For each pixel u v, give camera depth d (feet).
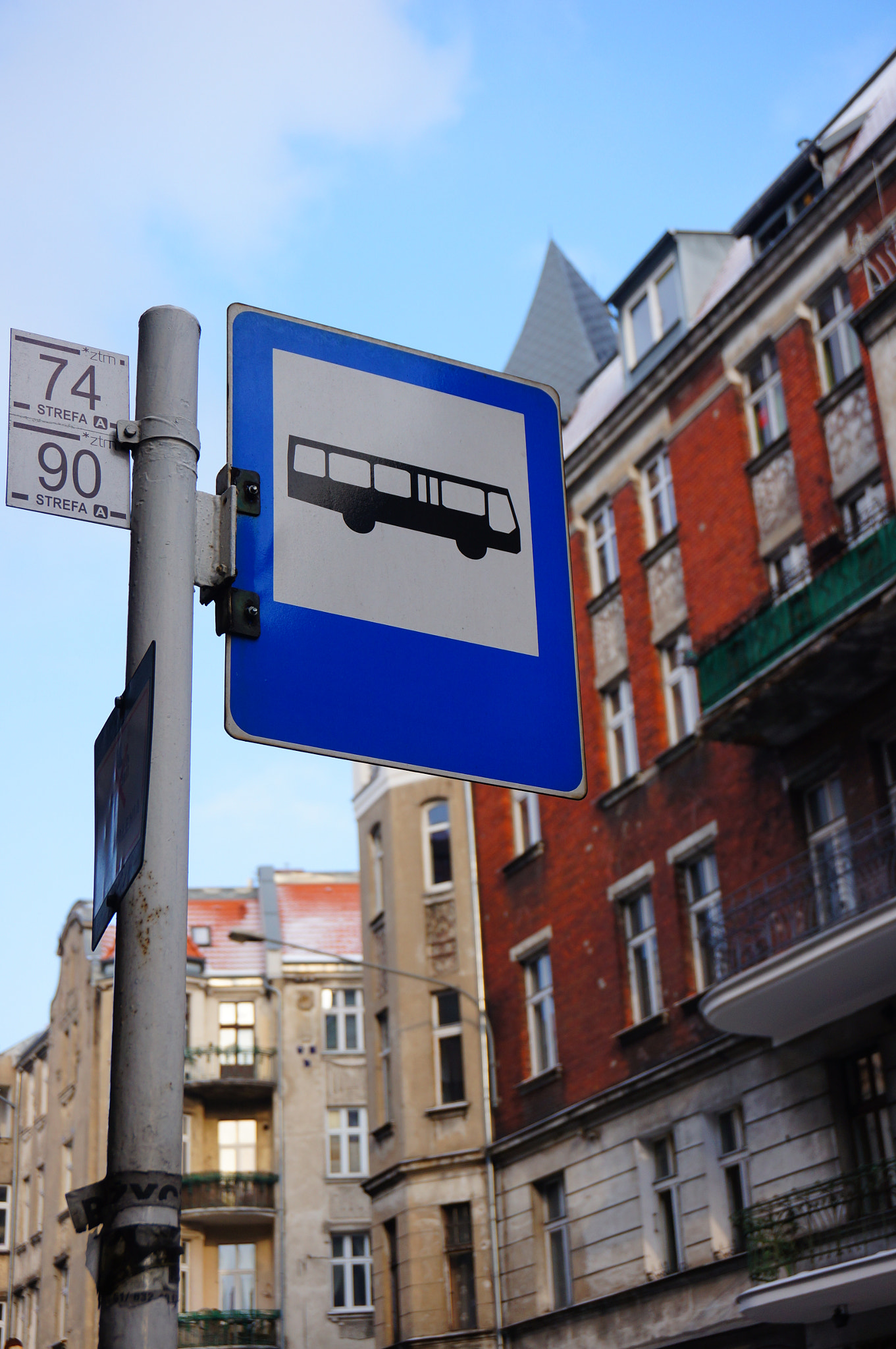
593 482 91.86
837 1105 64.34
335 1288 142.72
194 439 11.12
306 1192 145.79
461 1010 94.07
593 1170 79.71
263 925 160.56
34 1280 165.17
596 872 84.79
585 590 91.35
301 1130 148.66
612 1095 78.59
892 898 57.26
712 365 82.38
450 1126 91.71
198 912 163.94
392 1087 96.43
